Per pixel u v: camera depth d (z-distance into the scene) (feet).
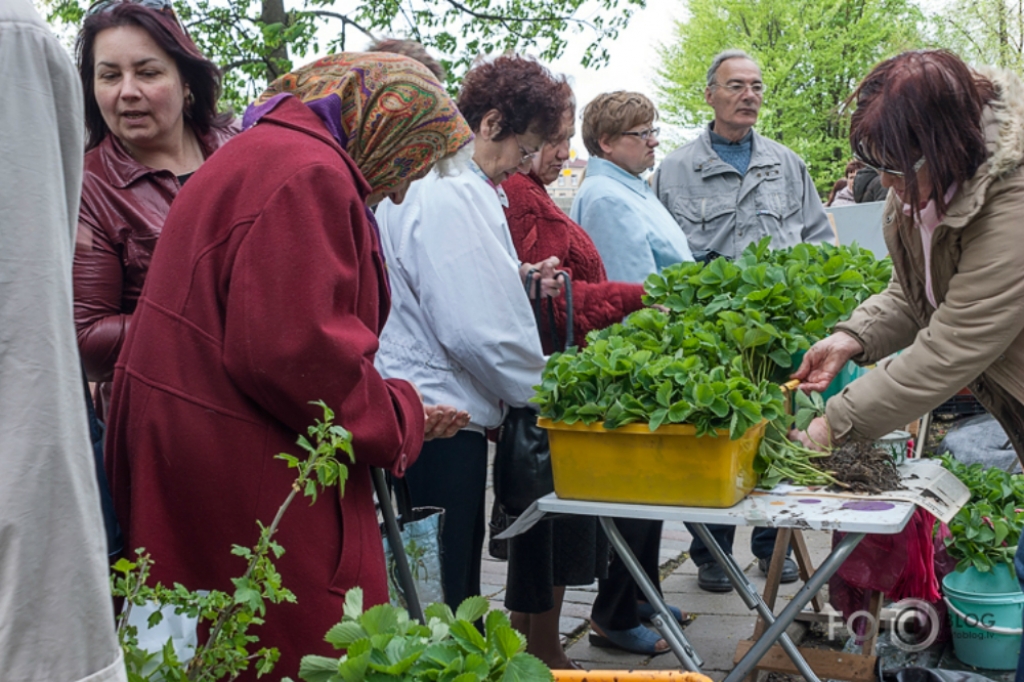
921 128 6.50
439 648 4.05
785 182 14.03
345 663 3.90
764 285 8.82
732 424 7.03
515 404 8.81
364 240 5.91
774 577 10.28
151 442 5.60
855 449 8.08
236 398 5.62
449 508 8.75
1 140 3.56
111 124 7.72
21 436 3.50
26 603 3.48
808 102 71.82
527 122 9.12
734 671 7.75
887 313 8.38
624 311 9.96
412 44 9.18
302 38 25.46
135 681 4.34
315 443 5.69
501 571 14.66
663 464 7.41
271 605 5.57
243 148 5.86
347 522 5.88
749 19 72.38
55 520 3.54
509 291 8.56
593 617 11.64
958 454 17.39
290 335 5.40
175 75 7.88
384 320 6.46
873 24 68.54
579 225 11.73
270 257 5.47
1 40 3.59
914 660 11.08
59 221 3.67
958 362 6.95
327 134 6.06
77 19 22.00
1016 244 6.60
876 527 6.81
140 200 7.61
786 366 8.44
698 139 14.38
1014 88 6.64
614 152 12.34
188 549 5.65
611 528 7.85
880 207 17.21
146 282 5.88
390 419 5.84
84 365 7.35
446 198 8.61
